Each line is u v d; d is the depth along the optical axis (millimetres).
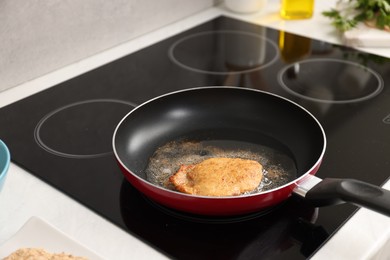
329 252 701
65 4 1157
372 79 1164
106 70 1205
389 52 1281
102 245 716
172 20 1434
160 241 720
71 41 1208
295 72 1200
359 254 696
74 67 1219
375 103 1069
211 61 1251
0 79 1105
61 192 821
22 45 1116
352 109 1051
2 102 1081
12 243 665
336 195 692
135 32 1349
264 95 987
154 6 1365
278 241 717
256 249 706
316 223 748
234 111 997
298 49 1299
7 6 1057
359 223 751
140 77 1179
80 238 728
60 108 1059
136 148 913
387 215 656
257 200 704
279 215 764
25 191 821
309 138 907
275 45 1318
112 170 866
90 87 1137
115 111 1051
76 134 973
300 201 790
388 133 966
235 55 1276
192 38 1355
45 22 1138
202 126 977
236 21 1446
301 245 709
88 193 812
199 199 694
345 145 932
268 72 1202
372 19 1368
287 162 874
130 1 1296
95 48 1270
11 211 777
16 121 1015
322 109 1053
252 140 938
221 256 695
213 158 835
